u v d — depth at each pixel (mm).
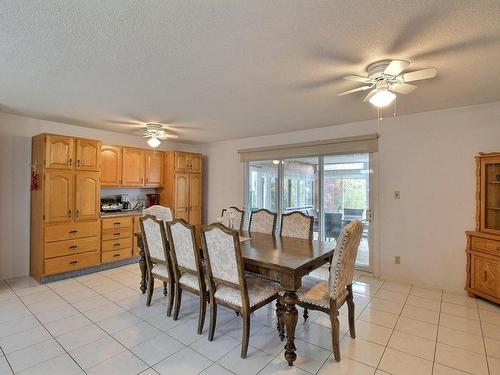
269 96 2904
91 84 2586
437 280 3436
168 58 2076
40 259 3631
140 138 5160
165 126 4316
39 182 3715
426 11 1512
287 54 2010
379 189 3836
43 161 3623
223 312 2879
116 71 2305
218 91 2768
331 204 4398
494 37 1752
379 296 3232
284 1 1444
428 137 3473
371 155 3916
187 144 6000
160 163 5316
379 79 2156
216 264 2230
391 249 3754
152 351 2156
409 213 3613
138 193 5289
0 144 3676
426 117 3482
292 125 4227
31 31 1715
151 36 1778
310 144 4445
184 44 1876
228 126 4309
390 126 3738
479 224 3051
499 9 1479
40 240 3650
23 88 2695
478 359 2064
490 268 2918
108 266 4297
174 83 2555
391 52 1959
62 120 3965
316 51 1965
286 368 1964
